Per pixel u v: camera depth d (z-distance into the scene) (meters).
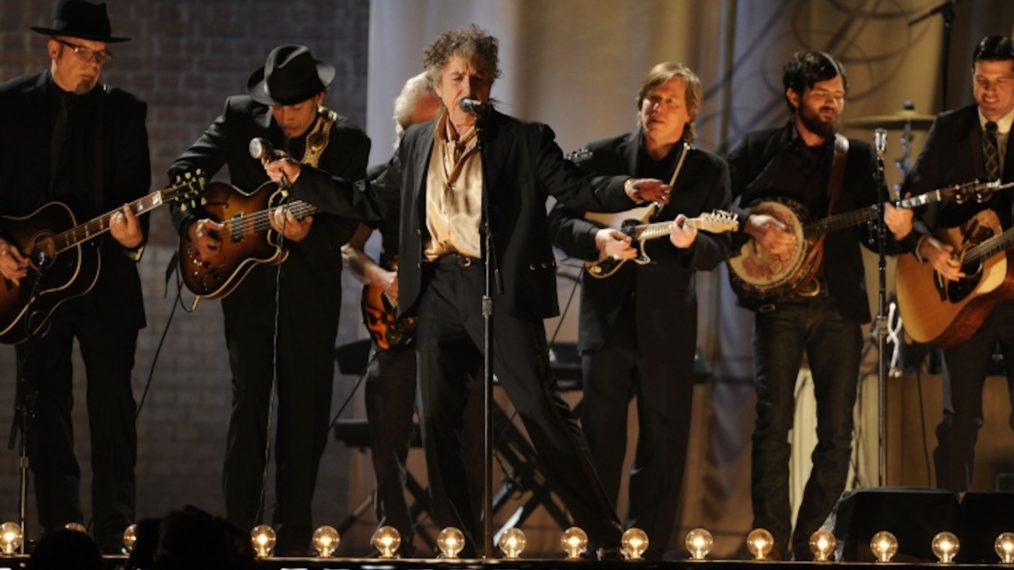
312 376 21.48
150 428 33.69
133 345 21.83
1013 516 18.61
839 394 22.88
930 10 28.45
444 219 19.08
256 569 12.20
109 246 21.66
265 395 21.58
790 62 23.44
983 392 24.03
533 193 19.09
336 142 21.48
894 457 24.91
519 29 28.05
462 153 19.05
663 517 22.05
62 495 21.61
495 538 25.81
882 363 21.97
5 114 21.41
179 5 34.03
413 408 22.97
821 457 22.86
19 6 33.44
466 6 28.16
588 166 22.31
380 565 17.61
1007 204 22.94
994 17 28.48
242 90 34.09
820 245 22.92
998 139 23.00
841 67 23.36
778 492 22.72
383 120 28.36
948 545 17.78
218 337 33.94
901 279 23.86
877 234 22.61
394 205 20.09
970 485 23.09
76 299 21.48
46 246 21.17
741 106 28.34
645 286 21.89
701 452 28.22
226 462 21.61
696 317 22.22
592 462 20.19
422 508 26.34
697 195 21.89
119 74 33.91
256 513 21.61
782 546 22.67
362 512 27.42
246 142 21.52
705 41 28.33
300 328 21.38
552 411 19.02
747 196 23.41
